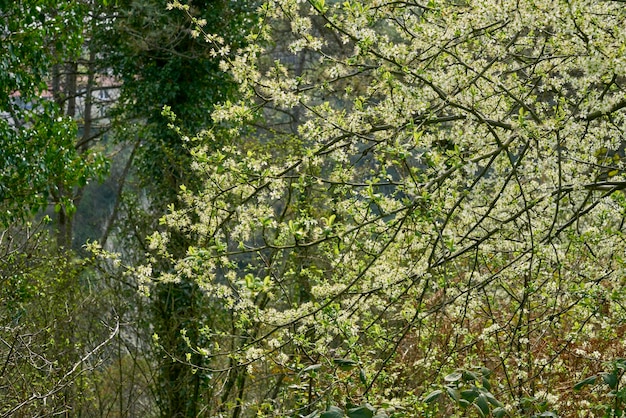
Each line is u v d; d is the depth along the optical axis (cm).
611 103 444
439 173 402
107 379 1095
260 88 435
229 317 1015
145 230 1023
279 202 1013
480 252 499
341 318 390
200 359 977
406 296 517
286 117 1800
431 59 425
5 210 869
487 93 430
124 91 1386
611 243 445
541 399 421
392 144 428
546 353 525
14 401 664
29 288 876
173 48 1221
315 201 816
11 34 862
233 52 1266
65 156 885
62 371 831
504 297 612
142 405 1052
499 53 429
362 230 445
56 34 913
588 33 393
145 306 1011
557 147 412
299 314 410
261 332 776
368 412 309
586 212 443
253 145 1021
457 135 400
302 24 421
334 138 427
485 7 400
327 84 438
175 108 1223
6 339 747
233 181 424
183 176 1063
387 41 429
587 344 504
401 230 445
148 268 415
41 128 874
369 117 460
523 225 480
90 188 2027
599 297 422
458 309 462
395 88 402
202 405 998
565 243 468
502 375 541
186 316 980
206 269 397
